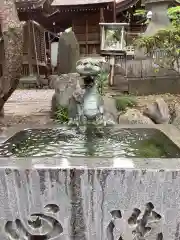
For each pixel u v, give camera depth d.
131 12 14.42
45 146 2.23
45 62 14.89
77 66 2.29
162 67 6.64
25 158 1.74
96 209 1.60
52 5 12.57
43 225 1.65
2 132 2.59
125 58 8.27
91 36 14.12
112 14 13.99
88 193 1.58
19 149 2.15
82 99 2.48
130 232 1.63
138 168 1.54
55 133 2.59
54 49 16.48
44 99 7.65
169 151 1.99
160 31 6.03
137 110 4.52
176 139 2.26
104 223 1.62
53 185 1.58
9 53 4.07
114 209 1.60
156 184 1.55
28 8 11.37
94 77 2.38
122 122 4.02
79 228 1.64
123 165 1.58
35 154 2.00
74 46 9.67
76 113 2.58
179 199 1.58
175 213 1.60
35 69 13.12
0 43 4.12
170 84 6.88
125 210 1.60
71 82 4.86
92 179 1.56
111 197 1.58
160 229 1.63
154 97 6.12
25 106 6.52
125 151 2.06
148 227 1.62
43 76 14.39
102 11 12.93
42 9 11.82
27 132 2.64
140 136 2.50
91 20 13.97
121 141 2.36
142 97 6.22
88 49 14.32
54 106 4.93
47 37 18.67
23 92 9.55
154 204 1.58
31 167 1.58
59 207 1.62
